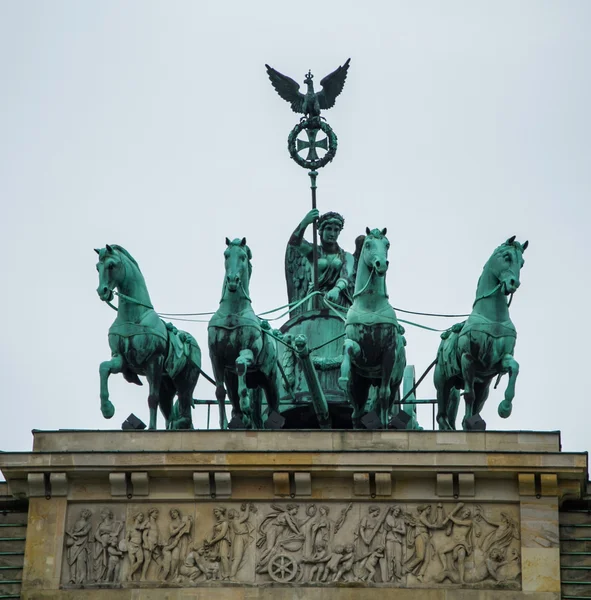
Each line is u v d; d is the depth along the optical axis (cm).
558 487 10650
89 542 10669
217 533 10644
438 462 10631
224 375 11331
